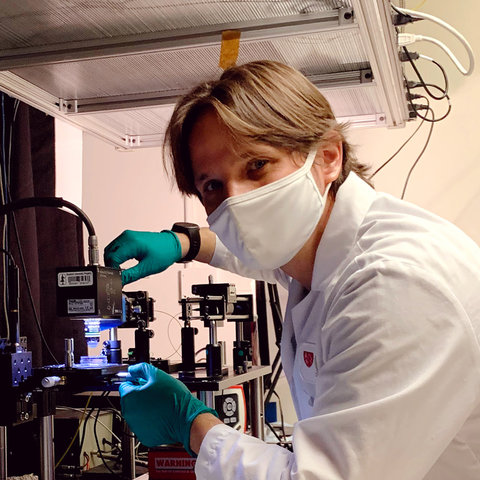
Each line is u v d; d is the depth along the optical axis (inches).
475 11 115.9
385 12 50.1
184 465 74.8
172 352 117.6
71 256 111.3
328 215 45.6
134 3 50.3
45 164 109.3
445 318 33.6
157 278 119.5
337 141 44.1
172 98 69.0
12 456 87.6
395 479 32.8
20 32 55.5
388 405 32.2
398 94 71.3
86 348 104.0
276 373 110.2
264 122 39.3
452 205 115.5
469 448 36.7
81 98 71.3
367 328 34.1
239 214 41.1
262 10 52.4
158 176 127.5
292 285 51.6
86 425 95.5
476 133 115.0
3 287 93.4
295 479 32.3
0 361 51.8
